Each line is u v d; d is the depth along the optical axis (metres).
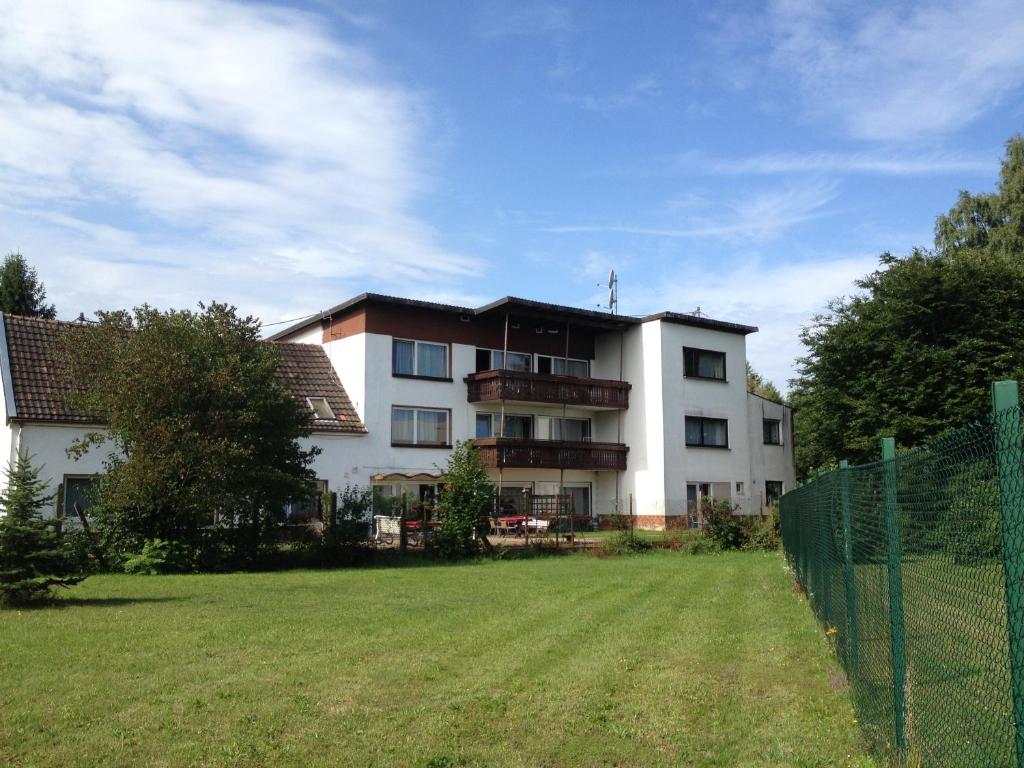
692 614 12.22
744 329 41.59
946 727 4.24
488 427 36.97
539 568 20.33
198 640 9.92
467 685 7.84
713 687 7.86
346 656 9.07
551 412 39.50
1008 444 3.25
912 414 28.91
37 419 23.80
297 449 21.61
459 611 12.45
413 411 34.34
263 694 7.48
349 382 33.84
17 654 9.08
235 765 5.77
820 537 10.63
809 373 32.16
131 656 9.02
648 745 6.21
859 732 6.35
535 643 9.88
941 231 46.09
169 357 18.78
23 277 55.00
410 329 34.50
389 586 15.98
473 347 36.44
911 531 4.88
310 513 27.83
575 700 7.35
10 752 5.96
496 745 6.21
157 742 6.19
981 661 3.70
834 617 9.02
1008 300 28.98
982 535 3.62
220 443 18.52
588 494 40.06
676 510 38.34
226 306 20.39
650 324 39.16
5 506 13.22
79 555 18.45
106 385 18.89
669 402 38.72
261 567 20.47
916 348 29.05
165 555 18.81
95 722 6.64
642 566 20.81
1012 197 43.69
